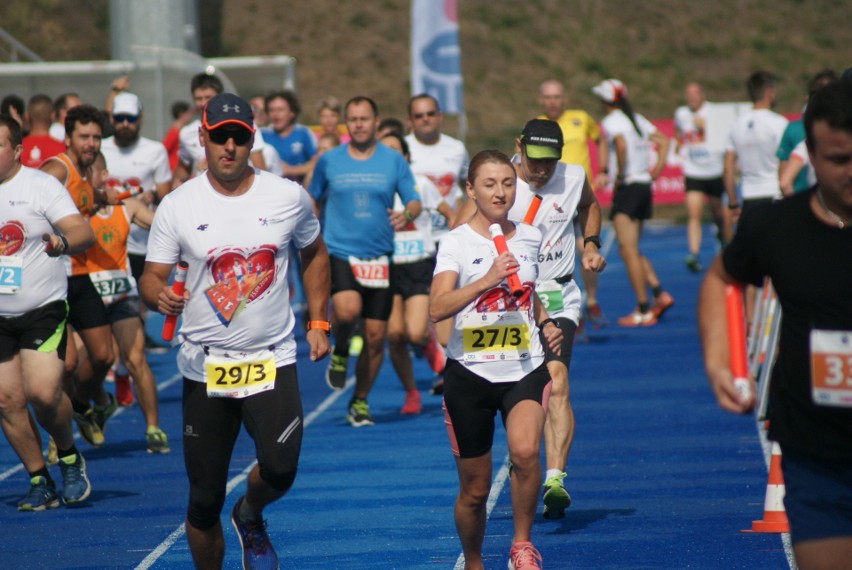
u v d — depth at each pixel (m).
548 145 15.04
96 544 15.00
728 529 14.57
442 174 25.95
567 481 17.62
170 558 14.27
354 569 13.56
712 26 99.94
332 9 94.81
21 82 48.62
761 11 101.88
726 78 95.50
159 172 24.31
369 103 21.58
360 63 90.81
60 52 87.00
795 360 8.30
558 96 28.61
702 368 27.41
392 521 15.69
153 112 47.66
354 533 15.14
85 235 15.71
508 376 12.21
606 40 97.38
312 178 22.09
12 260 15.85
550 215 15.57
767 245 8.33
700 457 18.91
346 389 27.12
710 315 8.61
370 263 21.83
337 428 22.56
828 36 100.38
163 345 33.47
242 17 93.12
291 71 53.75
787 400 8.41
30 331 16.17
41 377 16.12
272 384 11.66
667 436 20.62
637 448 19.73
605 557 13.58
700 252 56.09
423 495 17.09
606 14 99.69
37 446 16.86
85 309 19.14
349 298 21.75
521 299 12.34
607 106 33.19
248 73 53.53
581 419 22.36
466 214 15.12
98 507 16.94
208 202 11.62
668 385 25.53
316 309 12.49
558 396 15.27
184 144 25.33
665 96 93.31
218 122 11.30
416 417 23.41
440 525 15.40
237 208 11.62
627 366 28.05
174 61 48.12
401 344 23.34
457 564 13.63
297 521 15.85
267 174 11.85
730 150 30.23
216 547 12.09
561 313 15.55
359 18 94.44
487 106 89.81
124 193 19.42
